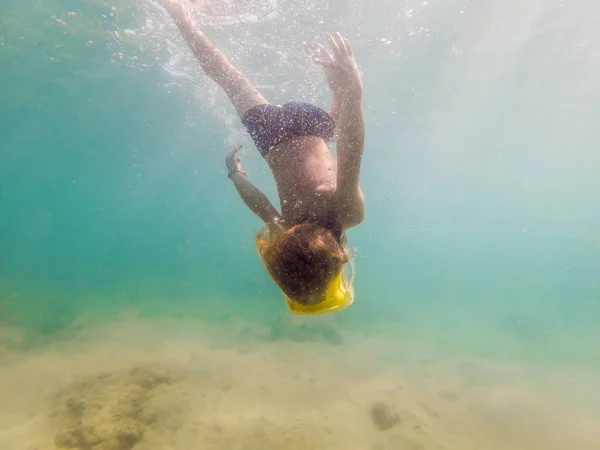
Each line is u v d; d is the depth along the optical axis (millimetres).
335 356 11867
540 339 16016
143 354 11227
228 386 8758
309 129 2635
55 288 23016
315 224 2020
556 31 12289
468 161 40281
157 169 42375
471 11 10789
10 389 8492
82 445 6117
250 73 8773
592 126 25547
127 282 28469
